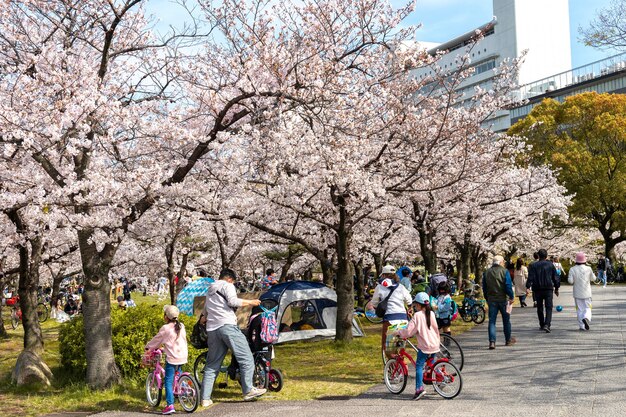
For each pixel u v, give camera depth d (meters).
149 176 9.73
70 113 9.07
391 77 12.94
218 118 9.92
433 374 8.07
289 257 22.62
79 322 10.92
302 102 9.78
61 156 10.39
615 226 39.06
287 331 15.79
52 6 10.90
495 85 15.70
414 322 8.04
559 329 14.34
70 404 8.64
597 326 14.48
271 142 11.62
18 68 10.34
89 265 9.53
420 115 13.51
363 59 12.16
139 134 10.87
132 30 12.26
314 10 11.91
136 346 9.95
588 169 36.91
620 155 37.22
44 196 10.27
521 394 7.75
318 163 11.81
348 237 14.23
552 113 39.88
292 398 8.52
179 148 11.02
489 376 9.15
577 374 8.87
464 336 14.66
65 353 10.84
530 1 72.12
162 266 24.20
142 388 9.57
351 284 14.38
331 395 8.62
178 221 15.59
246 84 10.40
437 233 23.12
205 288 16.45
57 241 16.70
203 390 8.22
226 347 8.37
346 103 11.48
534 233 30.84
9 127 9.02
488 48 74.62
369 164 13.08
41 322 26.20
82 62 10.13
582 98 38.59
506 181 19.89
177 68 11.39
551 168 37.66
